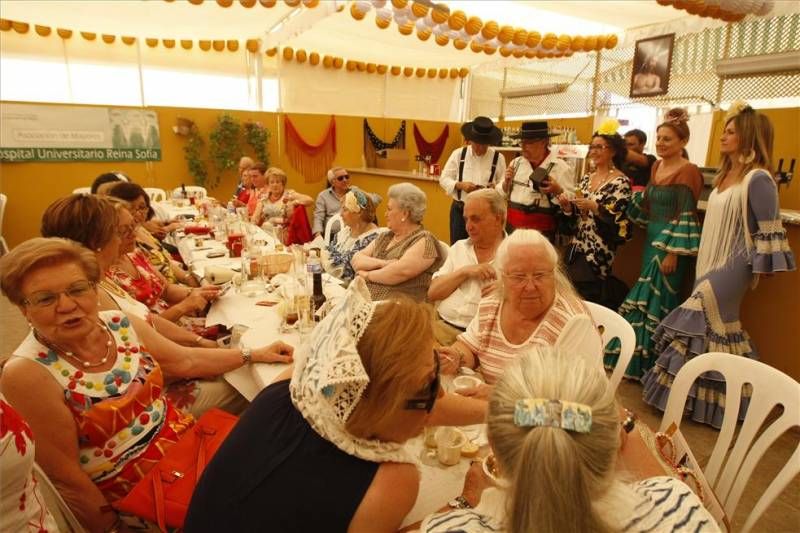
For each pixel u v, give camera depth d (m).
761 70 4.54
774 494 1.24
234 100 7.32
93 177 6.39
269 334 1.96
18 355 1.30
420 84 8.57
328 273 2.98
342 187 4.73
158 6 5.07
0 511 0.99
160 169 6.80
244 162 6.03
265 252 3.18
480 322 1.79
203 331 2.30
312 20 4.97
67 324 1.27
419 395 0.86
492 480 1.02
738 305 2.49
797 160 3.85
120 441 1.38
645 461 1.14
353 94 8.05
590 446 0.64
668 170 2.79
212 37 6.70
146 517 1.19
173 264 3.22
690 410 2.59
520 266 1.58
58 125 6.07
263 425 0.95
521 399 0.68
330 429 0.86
